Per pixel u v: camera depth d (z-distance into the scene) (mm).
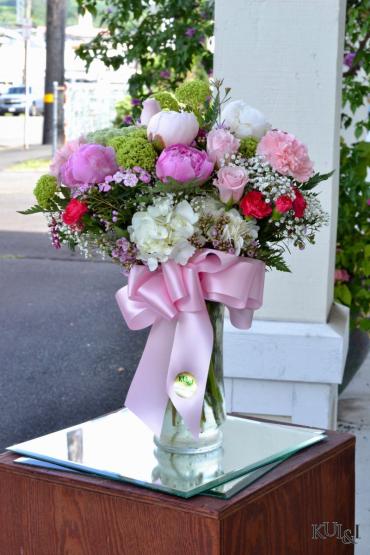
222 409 1811
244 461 1761
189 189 1675
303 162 1701
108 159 1702
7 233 9062
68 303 6605
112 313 6367
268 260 1833
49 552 1742
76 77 22297
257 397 2609
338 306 2814
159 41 4422
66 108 15039
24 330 5961
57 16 17141
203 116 1829
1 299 6734
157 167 1667
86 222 1731
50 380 5113
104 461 1762
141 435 1908
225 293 1721
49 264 7848
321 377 2547
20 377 5152
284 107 2508
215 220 1699
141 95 4602
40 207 1799
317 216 1819
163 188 1637
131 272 1755
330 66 2477
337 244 3502
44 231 9195
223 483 1669
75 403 4805
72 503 1703
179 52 4344
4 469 1775
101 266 7828
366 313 3477
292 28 2475
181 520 1586
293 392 2594
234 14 2488
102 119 15531
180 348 1745
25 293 6891
